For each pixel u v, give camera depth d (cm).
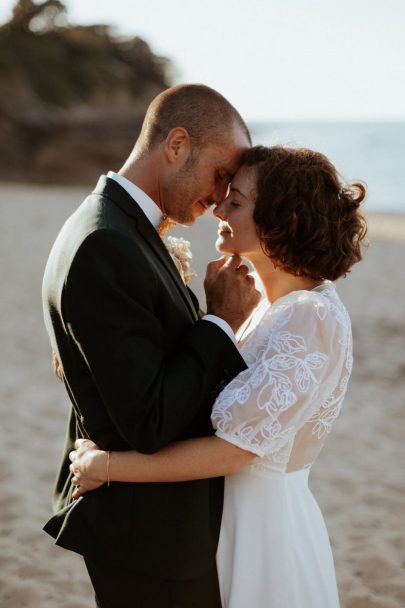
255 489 173
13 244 1293
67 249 165
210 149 184
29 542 340
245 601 170
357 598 303
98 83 5453
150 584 172
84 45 5856
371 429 501
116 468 168
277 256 174
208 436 170
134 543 168
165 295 168
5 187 3008
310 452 180
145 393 154
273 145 181
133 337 156
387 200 3459
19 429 479
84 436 189
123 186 182
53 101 4841
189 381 161
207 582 174
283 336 164
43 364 628
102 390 157
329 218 171
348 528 364
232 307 177
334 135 11944
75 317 157
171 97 186
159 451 165
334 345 167
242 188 177
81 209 174
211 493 175
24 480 404
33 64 5150
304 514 180
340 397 178
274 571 170
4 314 796
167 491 170
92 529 171
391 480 421
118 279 158
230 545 174
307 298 168
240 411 160
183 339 173
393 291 986
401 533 360
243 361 171
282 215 168
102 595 181
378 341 717
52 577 313
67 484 199
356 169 5172
